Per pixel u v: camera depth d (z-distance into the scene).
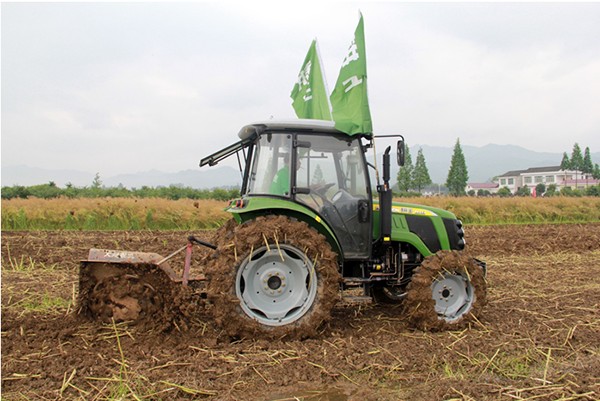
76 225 14.71
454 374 3.99
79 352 4.27
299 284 4.86
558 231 15.62
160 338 4.64
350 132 5.13
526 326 5.25
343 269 5.41
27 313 5.43
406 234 5.52
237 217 5.32
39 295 6.25
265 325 4.71
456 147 70.81
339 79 5.66
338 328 5.20
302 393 3.64
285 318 4.79
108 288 4.96
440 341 4.77
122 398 3.43
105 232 13.73
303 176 5.15
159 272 4.90
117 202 15.09
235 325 4.64
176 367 4.02
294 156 5.09
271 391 3.67
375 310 6.05
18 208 14.62
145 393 3.55
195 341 4.61
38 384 3.68
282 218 4.86
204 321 5.12
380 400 3.53
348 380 3.88
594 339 4.83
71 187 24.23
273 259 4.85
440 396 3.57
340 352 4.40
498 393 3.60
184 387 3.62
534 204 19.91
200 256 9.83
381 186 5.34
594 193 39.66
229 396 3.55
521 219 19.39
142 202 15.41
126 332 4.73
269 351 4.39
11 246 10.53
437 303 5.28
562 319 5.50
